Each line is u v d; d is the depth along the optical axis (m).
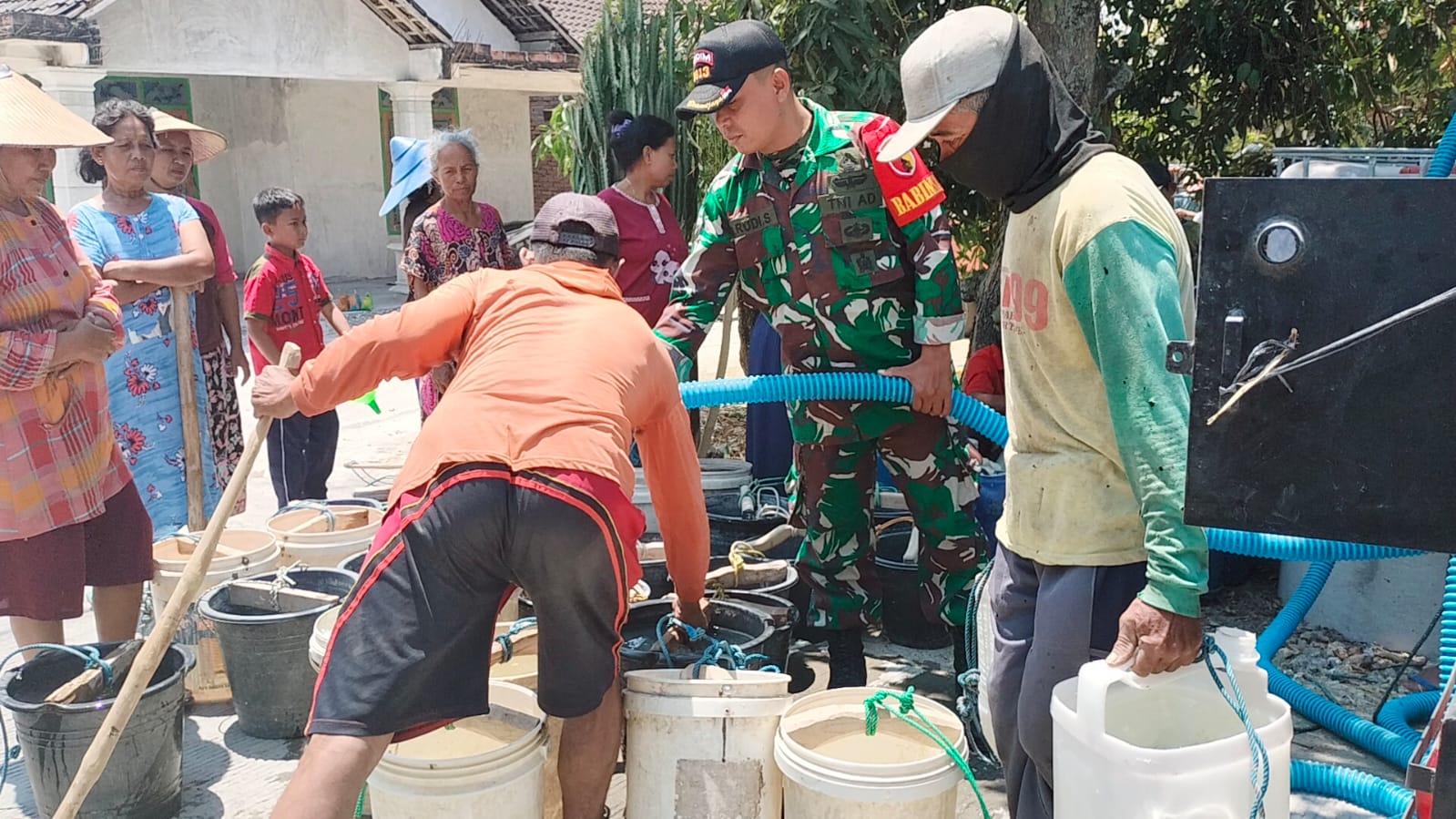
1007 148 2.09
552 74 14.95
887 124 3.23
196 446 4.31
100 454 3.37
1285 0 5.85
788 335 3.50
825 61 5.20
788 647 3.31
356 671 2.25
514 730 2.63
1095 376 2.10
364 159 17.64
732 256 3.49
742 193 3.39
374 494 5.52
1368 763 3.26
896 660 4.05
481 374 2.50
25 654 3.41
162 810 3.08
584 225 2.73
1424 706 3.40
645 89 5.52
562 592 2.38
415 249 4.97
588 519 2.36
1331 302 1.54
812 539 3.61
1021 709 2.26
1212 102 6.24
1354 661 3.88
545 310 2.61
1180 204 5.98
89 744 2.88
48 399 3.19
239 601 3.64
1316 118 6.11
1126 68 5.26
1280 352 1.57
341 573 3.68
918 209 3.20
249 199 17.86
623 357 2.57
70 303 3.27
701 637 3.01
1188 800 1.90
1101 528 2.14
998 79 2.05
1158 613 1.91
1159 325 1.92
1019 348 2.22
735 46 3.12
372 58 13.82
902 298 3.35
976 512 4.12
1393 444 1.54
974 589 2.75
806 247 3.32
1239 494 1.63
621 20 5.62
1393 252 1.50
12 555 3.21
